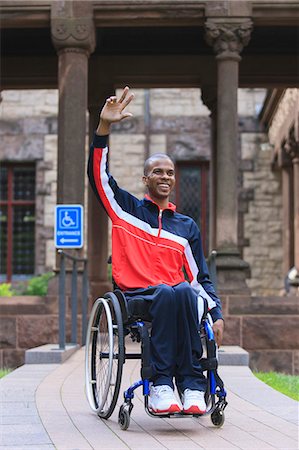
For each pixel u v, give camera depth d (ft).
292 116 65.51
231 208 42.65
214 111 55.98
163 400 16.93
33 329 41.86
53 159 79.15
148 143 78.64
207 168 79.30
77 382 26.05
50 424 18.11
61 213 37.47
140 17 43.68
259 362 41.09
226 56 43.37
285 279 68.90
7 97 79.71
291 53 55.62
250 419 19.04
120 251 18.63
